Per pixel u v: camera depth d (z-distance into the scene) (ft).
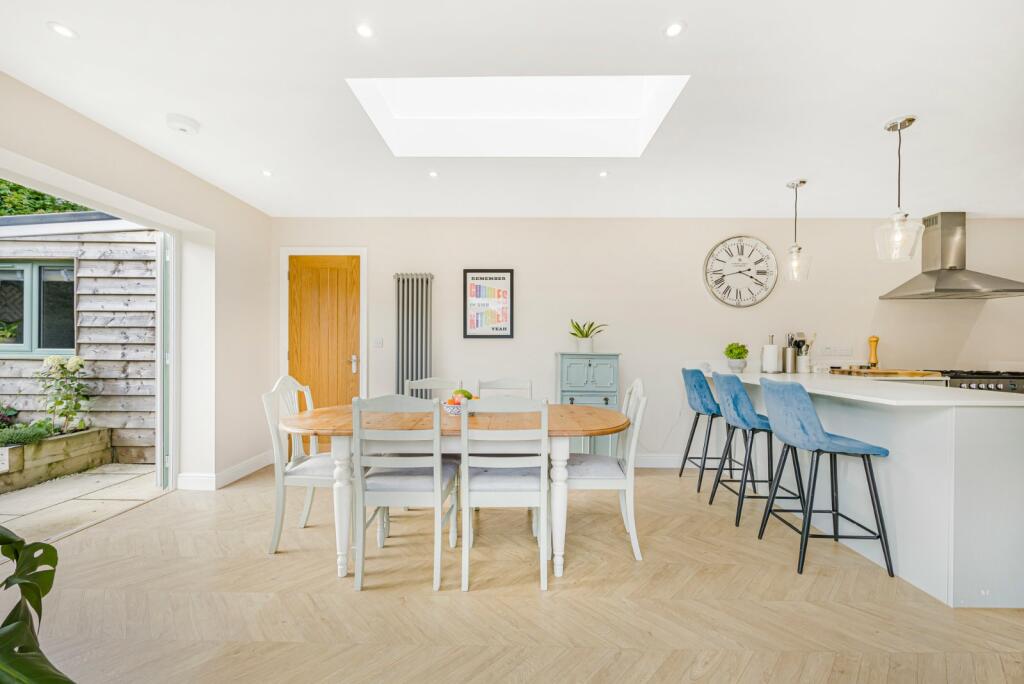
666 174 10.36
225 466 11.79
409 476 7.22
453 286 14.06
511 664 5.34
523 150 9.53
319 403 14.06
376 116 8.28
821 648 5.62
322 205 12.91
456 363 14.03
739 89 6.82
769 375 11.58
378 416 8.14
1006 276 13.65
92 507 10.11
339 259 14.08
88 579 7.09
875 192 11.44
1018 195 11.54
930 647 5.63
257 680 5.06
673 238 13.96
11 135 6.73
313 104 7.45
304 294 14.03
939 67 6.22
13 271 13.91
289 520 9.41
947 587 6.49
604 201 12.42
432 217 14.02
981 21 5.30
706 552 8.08
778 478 8.42
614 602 6.57
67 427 12.97
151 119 7.95
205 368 11.42
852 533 8.24
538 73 6.52
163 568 7.44
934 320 13.83
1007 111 7.38
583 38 5.75
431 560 7.80
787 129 8.09
